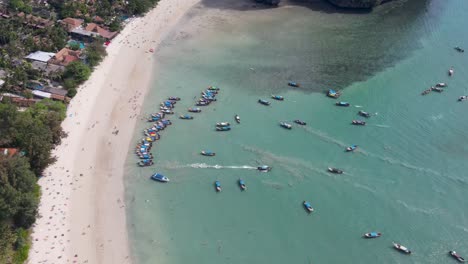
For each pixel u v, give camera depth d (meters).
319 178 131.88
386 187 129.38
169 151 140.50
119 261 107.19
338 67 190.25
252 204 123.56
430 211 122.44
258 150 141.88
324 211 121.88
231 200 124.56
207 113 158.12
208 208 122.12
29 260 103.62
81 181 127.44
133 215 119.25
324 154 140.88
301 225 118.00
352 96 170.00
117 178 130.00
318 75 183.62
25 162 116.81
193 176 131.50
